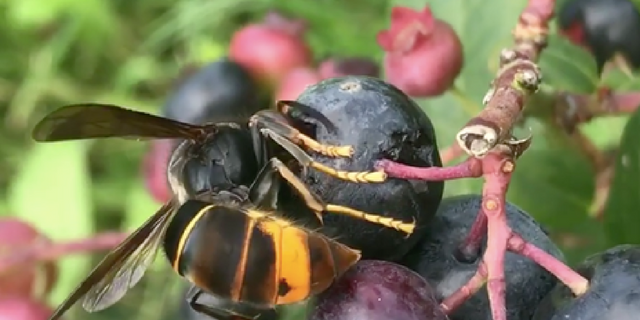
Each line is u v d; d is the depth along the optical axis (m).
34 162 0.19
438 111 0.16
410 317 0.11
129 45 0.25
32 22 0.25
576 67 0.15
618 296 0.11
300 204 0.11
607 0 0.15
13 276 0.16
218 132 0.12
